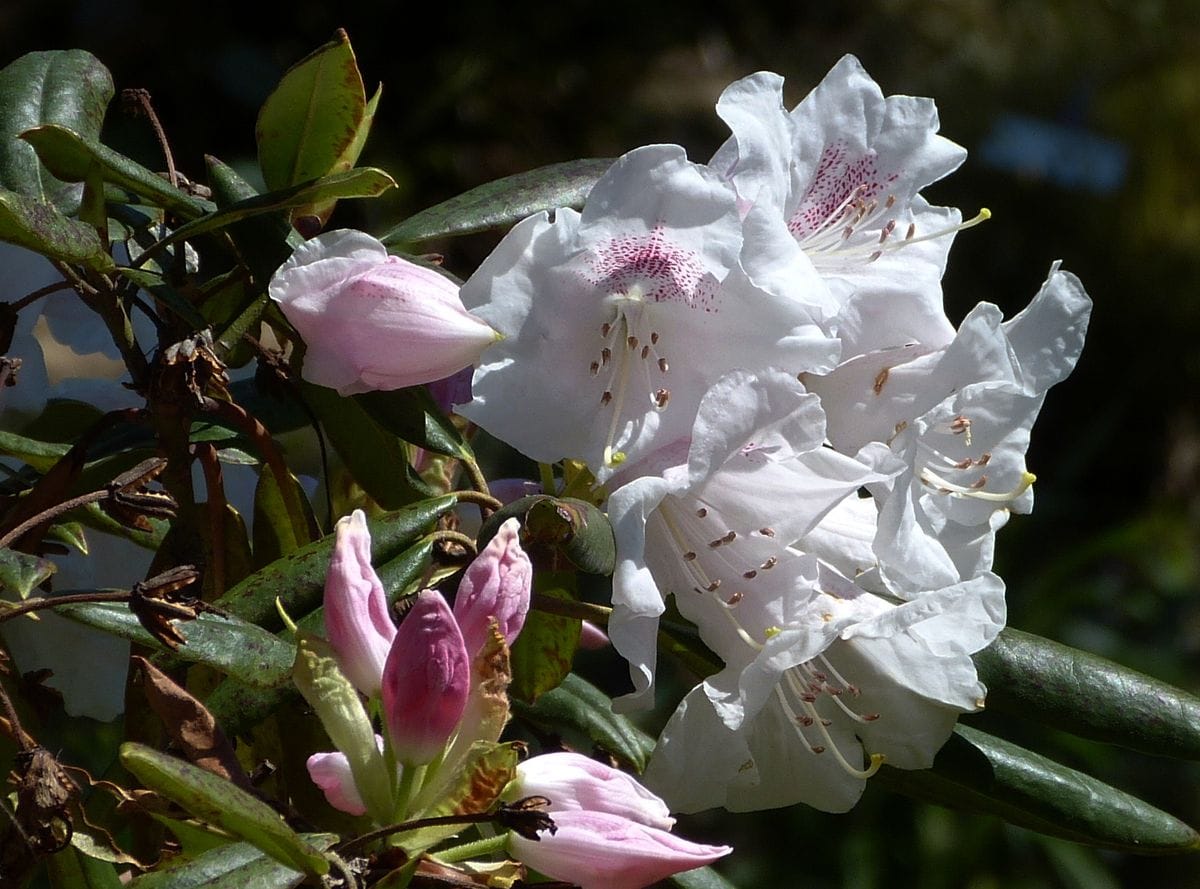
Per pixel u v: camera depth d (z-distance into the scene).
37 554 0.64
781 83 0.62
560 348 0.60
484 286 0.60
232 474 0.70
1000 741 0.68
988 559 0.65
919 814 1.54
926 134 0.65
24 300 0.63
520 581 0.56
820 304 0.60
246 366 0.72
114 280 0.62
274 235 0.63
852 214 0.66
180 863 0.57
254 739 0.64
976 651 0.63
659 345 0.61
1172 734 0.65
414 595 0.62
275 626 0.60
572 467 0.63
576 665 1.48
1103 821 0.67
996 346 0.62
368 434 0.65
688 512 0.62
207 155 0.64
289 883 0.55
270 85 1.87
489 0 1.96
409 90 1.91
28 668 0.68
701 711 0.61
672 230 0.60
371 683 0.56
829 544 0.63
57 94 0.65
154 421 0.61
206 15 1.85
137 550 0.69
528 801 0.55
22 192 0.63
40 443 0.65
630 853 0.56
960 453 0.65
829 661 0.65
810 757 0.65
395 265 0.60
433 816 0.56
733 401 0.59
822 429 0.59
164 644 0.56
